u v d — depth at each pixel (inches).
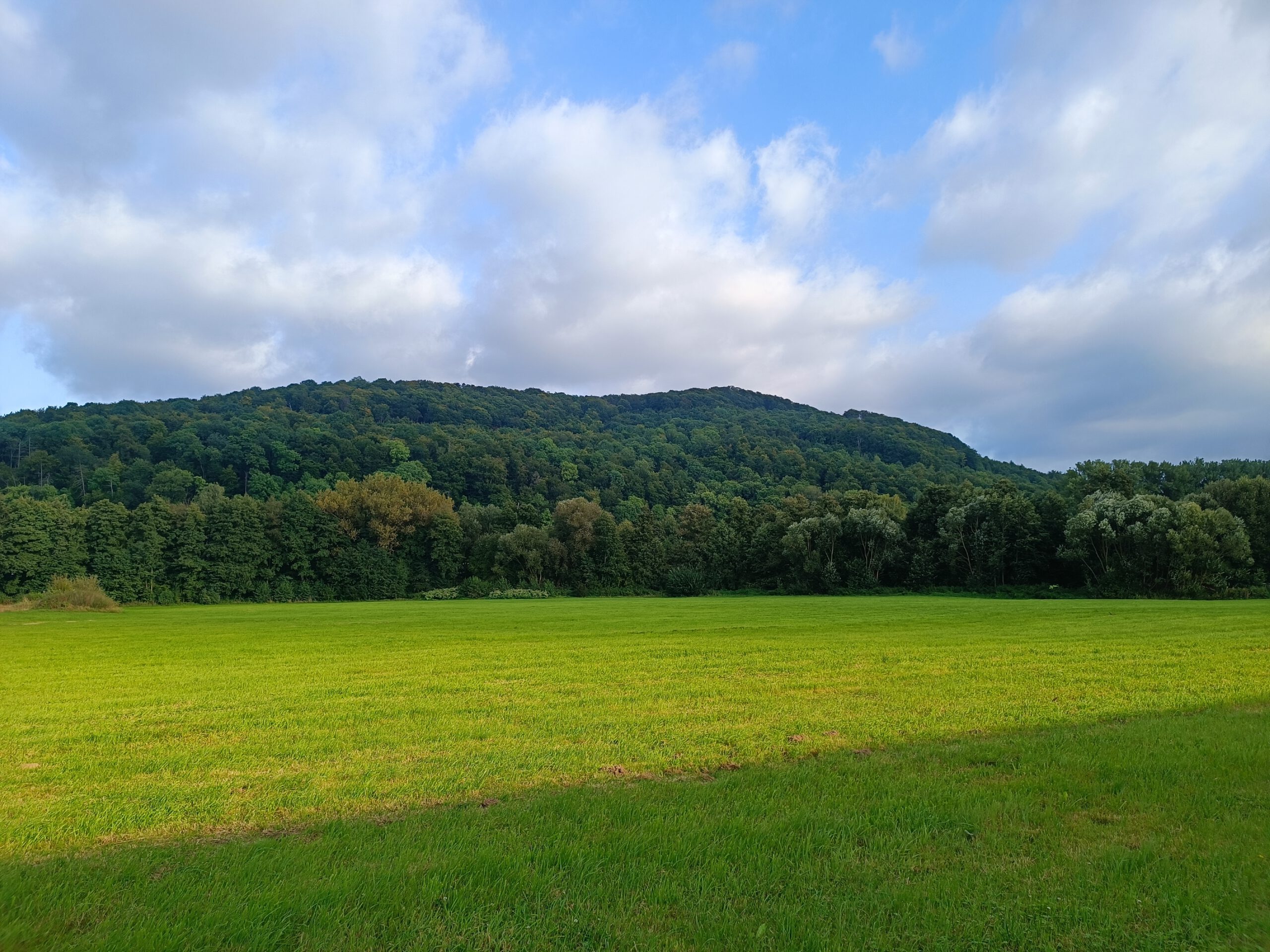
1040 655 811.4
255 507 3474.4
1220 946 190.9
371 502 3695.9
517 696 613.9
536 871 233.6
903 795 303.3
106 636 1359.5
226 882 231.1
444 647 1059.9
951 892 217.9
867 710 520.7
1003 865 237.3
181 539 3299.7
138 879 236.7
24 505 3068.4
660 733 455.8
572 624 1472.7
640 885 225.3
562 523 3740.2
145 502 4220.0
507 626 1453.0
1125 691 577.9
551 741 442.6
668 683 666.8
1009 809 284.0
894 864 238.2
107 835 291.7
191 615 2126.0
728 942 193.3
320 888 221.6
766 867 235.3
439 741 450.9
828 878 229.5
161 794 346.0
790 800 301.1
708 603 2460.6
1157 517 2357.3
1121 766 335.6
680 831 267.3
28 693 684.1
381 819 305.7
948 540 3026.6
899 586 3235.7
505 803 322.0
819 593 3319.4
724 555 3681.1
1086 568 2628.0
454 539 3779.5
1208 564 2263.8
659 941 193.6
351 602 3228.3
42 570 3056.1
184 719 539.2
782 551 3398.1
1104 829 264.1
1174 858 239.5
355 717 534.0
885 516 3267.7
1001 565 2864.2
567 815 291.4
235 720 532.7
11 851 274.8
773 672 728.3
